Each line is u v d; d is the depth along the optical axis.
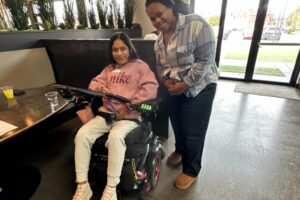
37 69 2.52
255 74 4.07
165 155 1.81
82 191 1.17
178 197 1.38
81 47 2.20
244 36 3.88
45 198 1.41
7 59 2.20
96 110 1.40
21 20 2.34
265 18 3.53
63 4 2.79
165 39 1.21
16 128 0.95
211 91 1.23
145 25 4.30
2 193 1.46
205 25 1.05
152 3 1.02
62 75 2.62
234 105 2.91
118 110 1.29
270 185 1.46
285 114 2.60
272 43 3.66
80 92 1.22
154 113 1.59
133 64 1.41
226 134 2.15
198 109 1.25
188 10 1.12
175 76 1.20
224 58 4.32
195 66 1.11
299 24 3.44
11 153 1.90
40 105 1.24
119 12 3.71
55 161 1.81
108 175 1.14
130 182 1.22
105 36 3.37
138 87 1.38
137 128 1.26
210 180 1.52
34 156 1.88
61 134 2.25
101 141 1.22
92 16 3.20
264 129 2.24
